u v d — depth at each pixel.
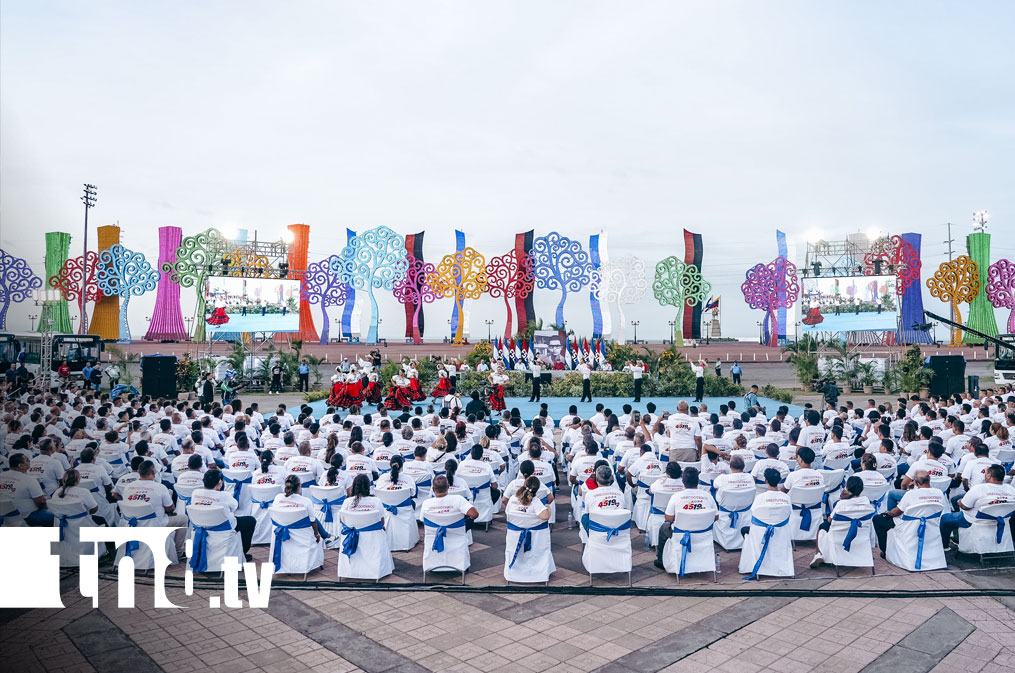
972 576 8.16
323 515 9.73
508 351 37.81
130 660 5.98
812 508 9.14
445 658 6.05
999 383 34.84
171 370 28.70
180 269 34.81
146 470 8.38
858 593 7.56
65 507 8.52
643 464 10.16
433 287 37.00
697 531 8.04
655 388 33.38
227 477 9.96
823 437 12.22
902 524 8.54
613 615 7.08
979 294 36.47
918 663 5.86
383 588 7.83
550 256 38.00
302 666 5.89
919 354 36.06
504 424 13.68
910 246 36.28
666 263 38.38
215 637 6.50
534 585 7.94
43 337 29.05
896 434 13.67
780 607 7.25
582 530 9.63
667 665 5.88
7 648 6.19
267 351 41.75
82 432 11.71
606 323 39.03
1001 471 8.46
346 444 12.64
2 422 12.32
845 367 37.16
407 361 30.69
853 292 37.09
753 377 50.47
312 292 36.50
